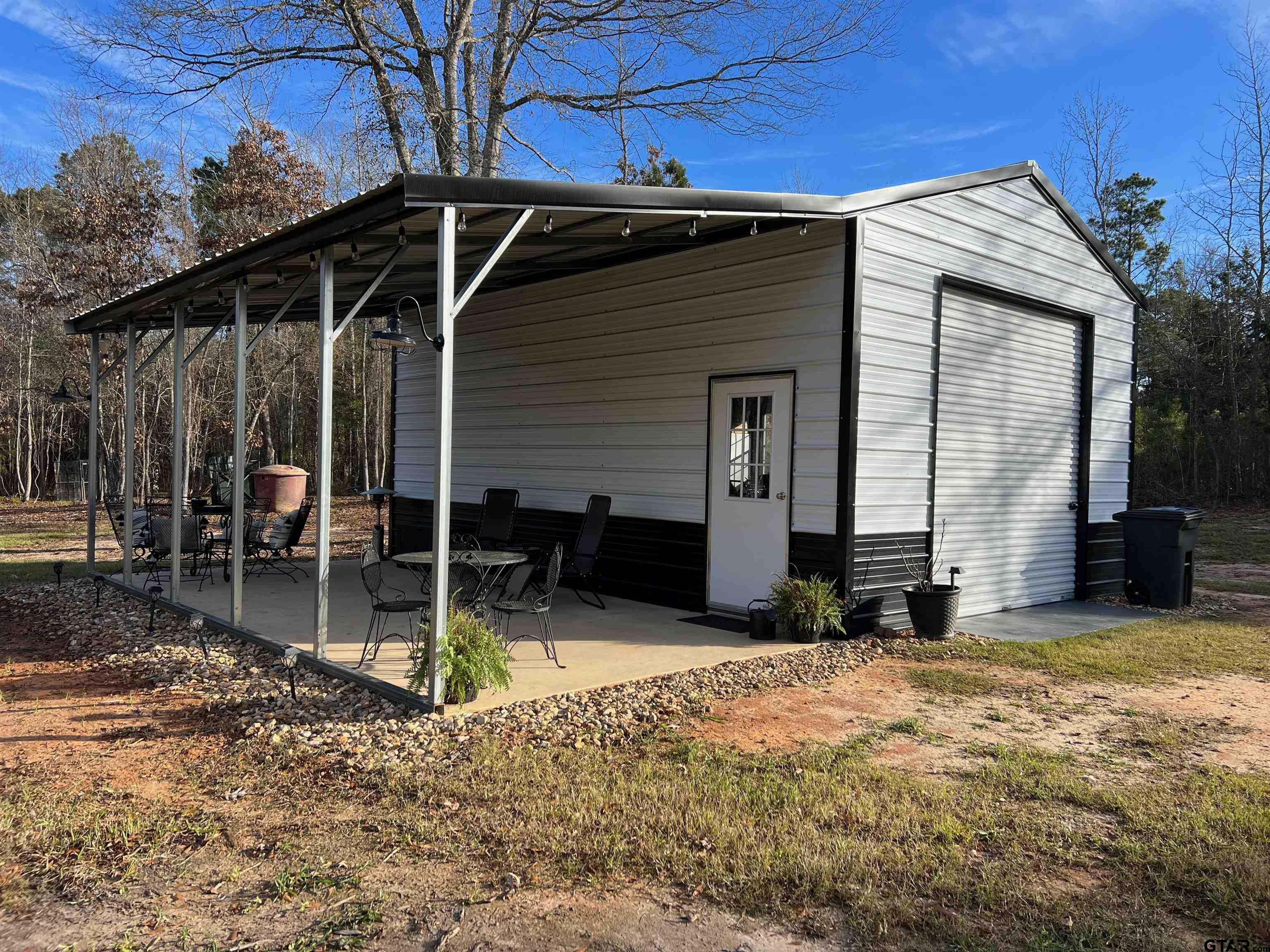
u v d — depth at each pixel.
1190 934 2.40
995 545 7.92
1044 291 8.42
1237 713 4.72
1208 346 22.69
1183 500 21.17
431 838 3.03
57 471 23.86
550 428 9.01
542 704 4.64
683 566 7.59
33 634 6.83
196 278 6.61
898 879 2.71
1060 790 3.47
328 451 5.30
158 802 3.40
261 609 7.38
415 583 9.01
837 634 6.37
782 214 5.81
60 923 2.50
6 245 22.03
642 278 7.96
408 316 11.34
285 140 18.08
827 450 6.39
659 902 2.60
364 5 13.51
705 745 4.05
